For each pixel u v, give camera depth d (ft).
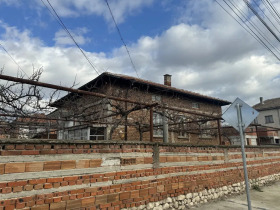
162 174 16.87
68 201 11.63
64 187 11.60
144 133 42.60
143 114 34.99
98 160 13.24
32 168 10.69
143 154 15.85
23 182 10.33
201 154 20.88
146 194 15.47
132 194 14.60
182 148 19.04
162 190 16.62
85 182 12.46
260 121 126.72
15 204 9.96
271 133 93.97
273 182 31.04
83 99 21.16
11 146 10.22
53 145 11.55
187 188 18.66
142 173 15.49
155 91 46.85
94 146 13.20
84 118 22.26
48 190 11.04
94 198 12.69
